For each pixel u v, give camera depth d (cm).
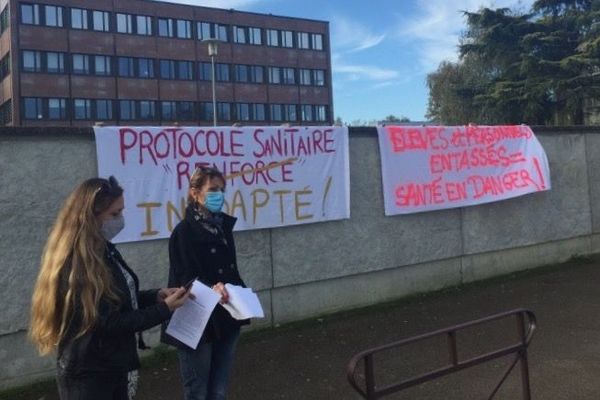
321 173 660
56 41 5909
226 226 369
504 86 3722
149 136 554
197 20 6838
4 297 485
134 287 283
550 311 668
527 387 372
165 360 542
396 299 729
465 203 782
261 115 7356
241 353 560
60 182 510
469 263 800
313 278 658
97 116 6159
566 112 3584
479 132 801
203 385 347
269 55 7412
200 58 6850
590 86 3488
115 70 6253
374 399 295
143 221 550
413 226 743
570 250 916
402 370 504
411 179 736
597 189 955
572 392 446
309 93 7762
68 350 249
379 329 621
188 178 574
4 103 6075
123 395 273
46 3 5856
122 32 6312
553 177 897
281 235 639
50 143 506
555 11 3812
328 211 664
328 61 7925
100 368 253
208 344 346
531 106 3584
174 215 566
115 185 271
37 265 498
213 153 590
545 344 559
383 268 714
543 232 880
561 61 3575
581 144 934
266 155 623
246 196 610
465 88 4047
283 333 613
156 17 6531
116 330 252
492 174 811
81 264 247
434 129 759
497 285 789
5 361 488
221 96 7025
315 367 519
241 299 331
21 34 5741
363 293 702
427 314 670
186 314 321
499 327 612
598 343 554
